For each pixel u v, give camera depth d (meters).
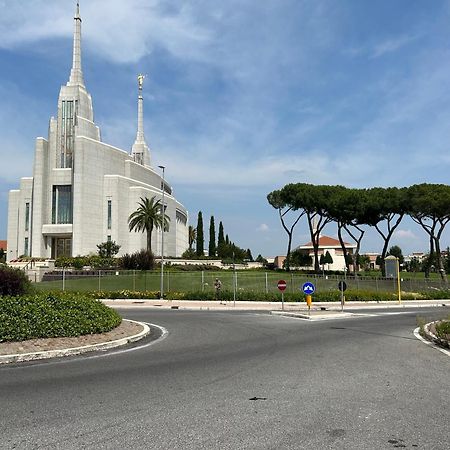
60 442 4.92
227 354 11.35
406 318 23.47
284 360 10.39
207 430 5.32
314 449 4.73
